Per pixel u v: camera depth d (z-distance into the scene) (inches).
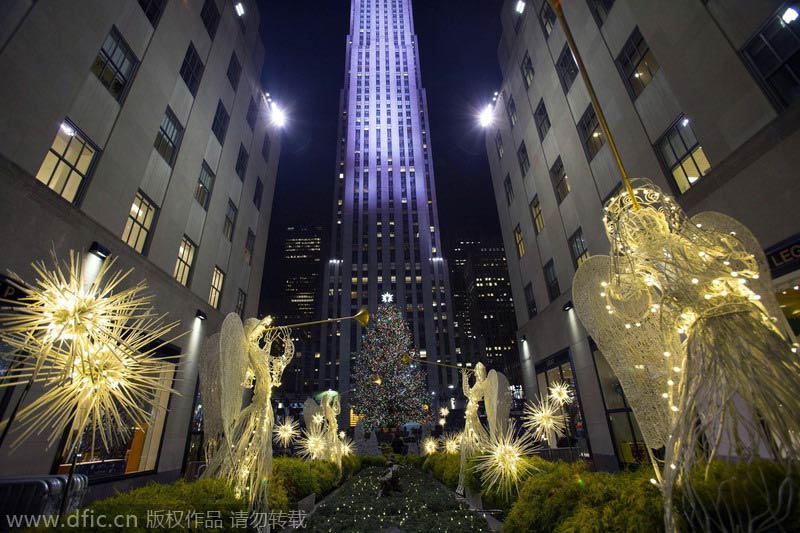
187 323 583.2
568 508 157.0
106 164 426.0
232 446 203.3
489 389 339.9
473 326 5639.8
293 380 3715.6
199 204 661.3
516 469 249.6
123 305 116.7
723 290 116.8
